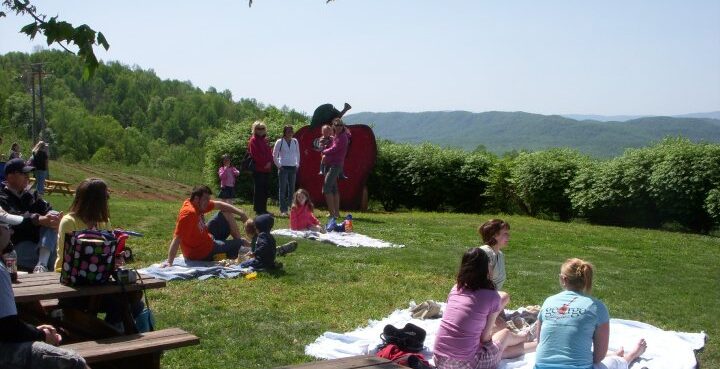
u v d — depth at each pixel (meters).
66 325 6.02
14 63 137.25
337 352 7.24
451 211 27.03
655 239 17.84
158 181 51.62
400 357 6.31
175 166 112.12
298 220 14.88
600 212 23.42
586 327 5.96
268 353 7.16
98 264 5.69
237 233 11.64
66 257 5.74
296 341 7.59
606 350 6.04
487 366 6.44
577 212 24.44
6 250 5.94
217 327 7.89
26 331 4.68
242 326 8.00
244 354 7.09
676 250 15.84
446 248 13.89
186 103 141.38
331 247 13.39
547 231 18.64
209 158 27.41
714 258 14.70
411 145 27.55
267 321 8.27
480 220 20.73
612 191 22.61
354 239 14.33
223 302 8.98
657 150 22.39
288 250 12.19
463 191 26.75
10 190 8.48
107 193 7.94
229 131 28.06
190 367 6.68
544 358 6.02
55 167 51.12
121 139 112.62
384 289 10.13
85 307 6.19
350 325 8.27
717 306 10.14
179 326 7.88
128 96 142.50
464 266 6.48
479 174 26.67
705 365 7.55
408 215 22.06
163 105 141.12
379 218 19.59
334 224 15.23
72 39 4.78
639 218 22.69
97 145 108.75
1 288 4.61
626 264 13.39
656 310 9.73
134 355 5.18
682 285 11.52
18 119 105.06
